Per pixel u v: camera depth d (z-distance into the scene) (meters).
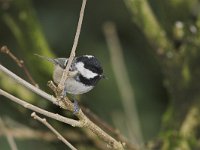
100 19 14.95
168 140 10.41
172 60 10.48
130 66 14.80
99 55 14.39
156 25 10.52
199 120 10.58
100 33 14.82
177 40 10.77
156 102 14.47
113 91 14.07
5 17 11.27
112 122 13.62
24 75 13.50
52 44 14.36
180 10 10.77
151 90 14.58
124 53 14.95
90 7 14.98
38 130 11.21
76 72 9.00
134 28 14.82
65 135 11.09
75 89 9.24
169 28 11.02
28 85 6.92
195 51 10.49
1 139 12.64
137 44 14.93
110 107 13.95
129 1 10.45
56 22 14.54
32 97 11.22
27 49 11.12
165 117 10.97
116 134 9.70
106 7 15.02
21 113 11.59
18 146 12.92
